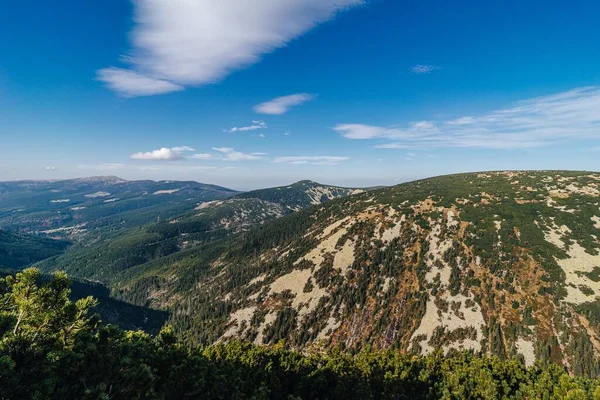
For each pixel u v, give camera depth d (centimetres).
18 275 1402
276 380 3606
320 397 3678
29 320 1349
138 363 1581
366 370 4162
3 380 1079
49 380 1155
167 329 2791
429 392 3547
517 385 3531
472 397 3316
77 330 1501
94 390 1227
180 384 2053
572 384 2673
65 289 1512
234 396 2394
